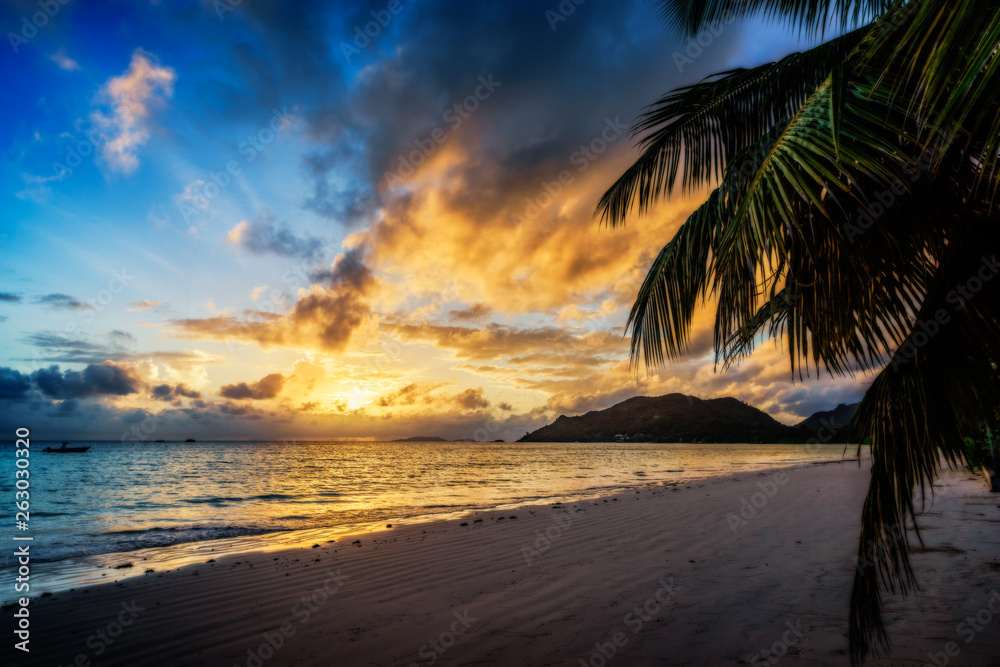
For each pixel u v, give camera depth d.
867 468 24.44
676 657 3.27
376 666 3.38
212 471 38.81
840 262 2.24
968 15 1.48
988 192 2.01
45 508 16.47
